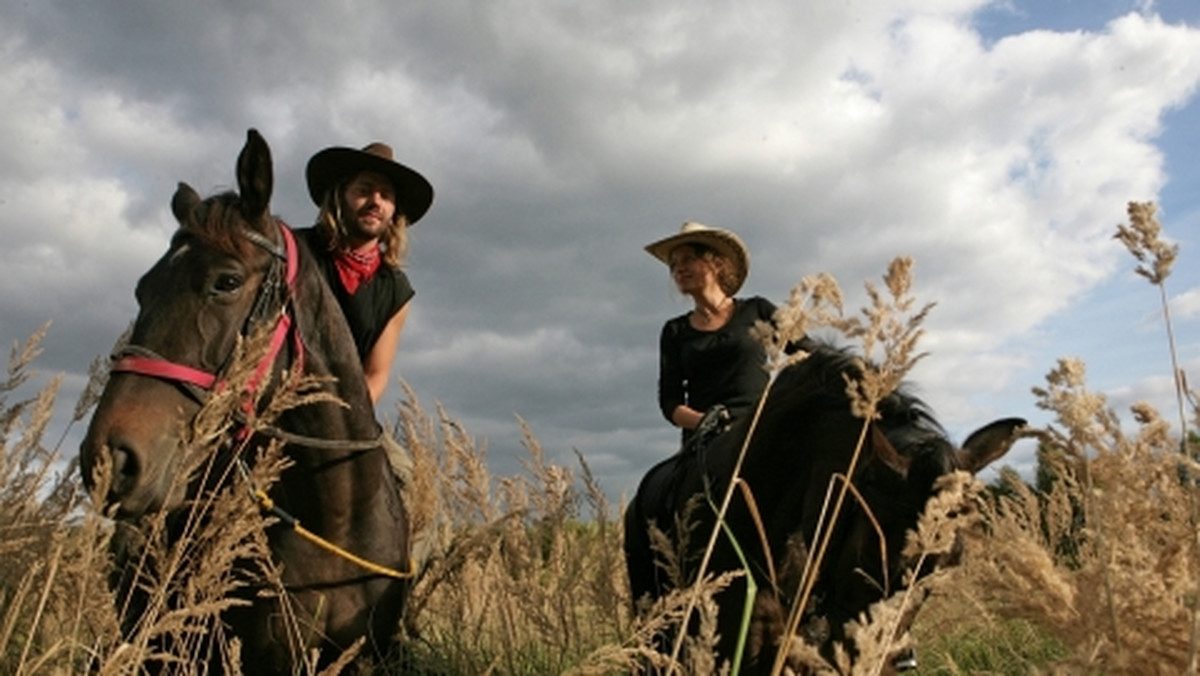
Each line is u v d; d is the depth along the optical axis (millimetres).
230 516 3074
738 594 4098
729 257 5426
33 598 3377
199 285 3555
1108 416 2029
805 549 4043
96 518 3006
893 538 3762
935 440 3871
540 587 5340
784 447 4160
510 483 6504
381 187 4812
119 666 2629
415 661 4465
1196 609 1827
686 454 4930
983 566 2203
